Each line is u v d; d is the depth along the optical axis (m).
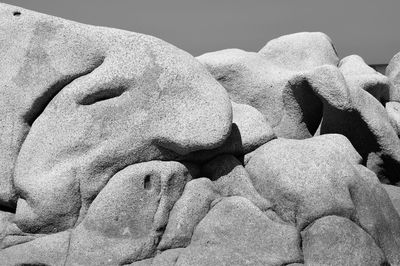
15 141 11.05
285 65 14.72
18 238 10.54
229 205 10.51
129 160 10.74
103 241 10.21
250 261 9.88
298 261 10.01
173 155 10.94
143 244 10.27
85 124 10.74
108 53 11.02
